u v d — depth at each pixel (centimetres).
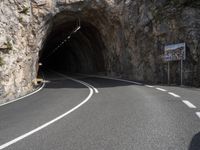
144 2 2812
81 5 3083
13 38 2256
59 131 784
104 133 735
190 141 633
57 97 1742
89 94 1788
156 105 1174
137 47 2870
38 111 1208
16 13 2372
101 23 3434
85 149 599
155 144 620
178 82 2336
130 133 725
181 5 2462
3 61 2044
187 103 1198
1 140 716
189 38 2281
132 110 1076
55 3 2961
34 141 686
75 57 5656
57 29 3872
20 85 2217
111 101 1380
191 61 2252
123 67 3198
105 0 3080
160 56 2534
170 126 784
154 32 2617
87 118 959
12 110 1316
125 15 3052
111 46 3484
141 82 2556
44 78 3966
